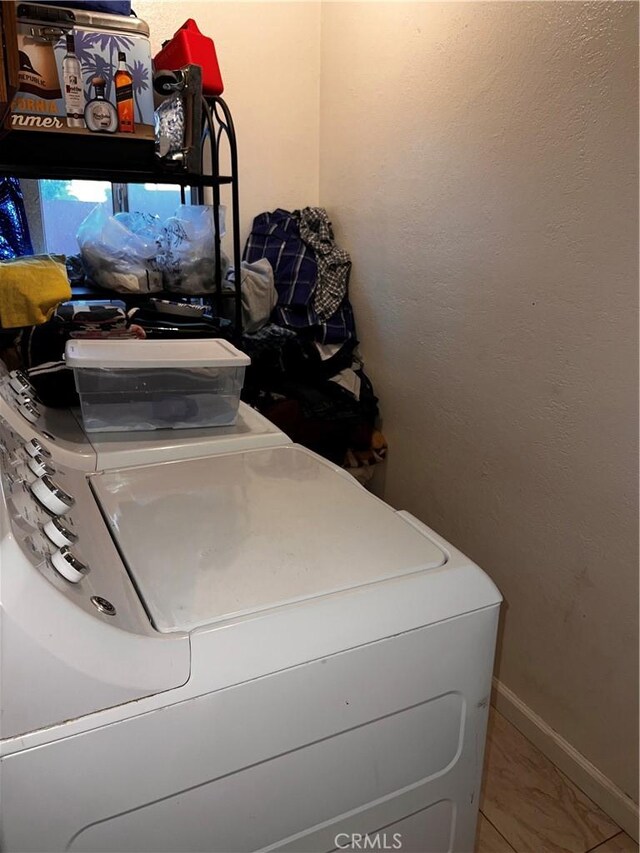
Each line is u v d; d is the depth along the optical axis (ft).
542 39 4.35
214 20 6.50
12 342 4.97
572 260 4.37
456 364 5.66
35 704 1.98
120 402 4.06
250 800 2.45
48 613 1.99
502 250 4.97
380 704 2.64
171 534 2.95
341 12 6.59
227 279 6.42
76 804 2.11
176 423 4.25
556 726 5.08
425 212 5.78
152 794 2.23
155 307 5.49
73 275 6.12
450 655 2.78
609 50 3.90
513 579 5.33
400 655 2.63
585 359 4.39
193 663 2.23
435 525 6.23
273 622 2.40
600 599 4.55
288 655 2.37
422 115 5.63
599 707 4.67
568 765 4.96
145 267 5.95
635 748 4.43
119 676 2.09
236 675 2.28
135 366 3.83
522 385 4.97
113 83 4.42
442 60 5.30
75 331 4.62
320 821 2.66
